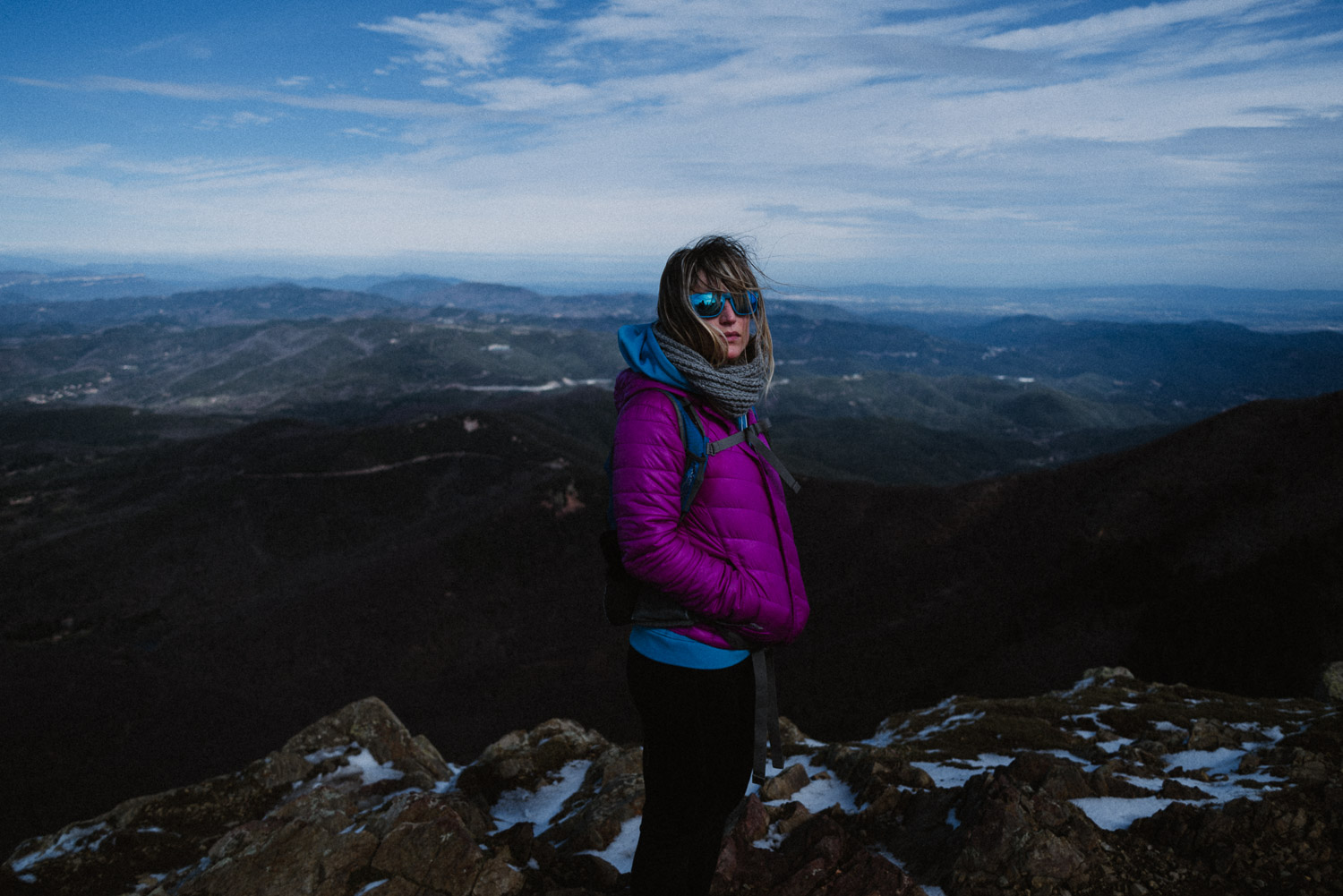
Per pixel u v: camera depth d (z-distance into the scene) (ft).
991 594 362.53
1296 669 196.03
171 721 344.28
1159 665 237.66
